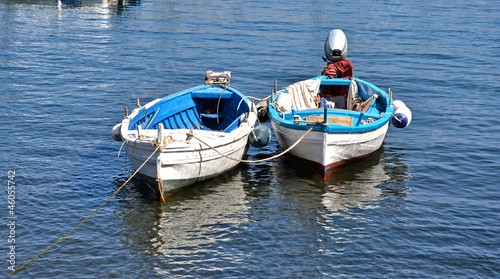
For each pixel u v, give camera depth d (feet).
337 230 35.45
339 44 57.06
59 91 67.46
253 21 126.72
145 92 68.28
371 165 46.65
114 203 38.86
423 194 40.93
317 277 30.42
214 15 135.33
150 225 35.86
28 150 47.98
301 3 162.50
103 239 34.04
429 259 32.24
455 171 45.24
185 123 50.83
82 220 36.29
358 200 39.91
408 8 155.53
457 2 172.35
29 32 106.73
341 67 57.21
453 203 39.37
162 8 146.51
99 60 85.15
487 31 117.70
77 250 32.73
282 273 30.78
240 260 31.99
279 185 42.57
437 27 122.11
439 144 51.70
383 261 32.01
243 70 81.30
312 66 84.89
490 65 86.12
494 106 64.44
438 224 36.24
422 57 91.66
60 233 34.55
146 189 41.32
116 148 49.39
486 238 34.55
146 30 112.57
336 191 41.50
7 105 60.75
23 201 38.55
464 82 75.46
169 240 34.04
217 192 41.04
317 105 53.52
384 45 101.19
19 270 30.60
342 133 42.52
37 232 34.58
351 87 54.19
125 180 42.78
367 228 35.73
